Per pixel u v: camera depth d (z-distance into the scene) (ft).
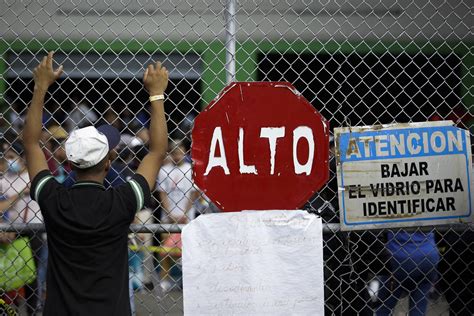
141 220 21.89
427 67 37.17
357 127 15.94
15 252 18.99
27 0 22.81
